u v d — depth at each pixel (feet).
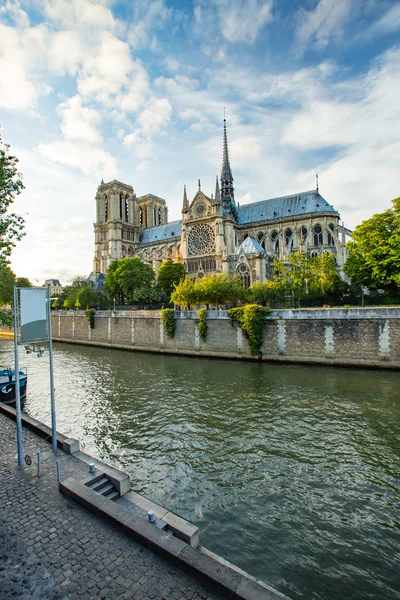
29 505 35.29
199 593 24.93
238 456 59.11
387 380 102.32
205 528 41.16
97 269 430.61
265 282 214.69
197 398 91.30
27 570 26.94
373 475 52.70
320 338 126.62
